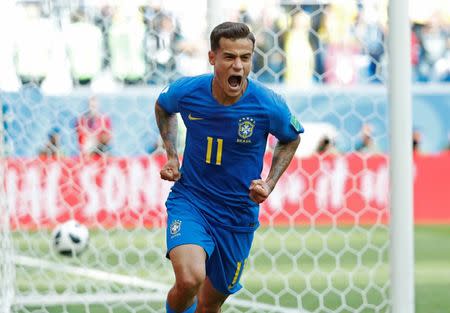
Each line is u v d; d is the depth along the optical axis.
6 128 24.73
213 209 15.88
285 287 25.77
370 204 43.66
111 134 38.53
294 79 51.81
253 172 15.98
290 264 31.27
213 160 15.73
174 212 15.84
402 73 18.30
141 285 26.02
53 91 38.34
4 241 21.58
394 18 18.27
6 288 21.73
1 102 22.05
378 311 22.59
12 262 22.84
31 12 37.62
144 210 36.16
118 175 36.19
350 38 51.19
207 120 15.55
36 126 32.38
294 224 43.06
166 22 46.91
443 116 58.50
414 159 47.88
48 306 23.06
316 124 52.53
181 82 16.00
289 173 43.00
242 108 15.40
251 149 15.77
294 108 52.44
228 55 14.50
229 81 14.69
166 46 47.38
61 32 38.34
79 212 35.59
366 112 52.28
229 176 15.80
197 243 15.25
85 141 37.12
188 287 14.72
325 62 51.78
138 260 30.66
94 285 26.00
